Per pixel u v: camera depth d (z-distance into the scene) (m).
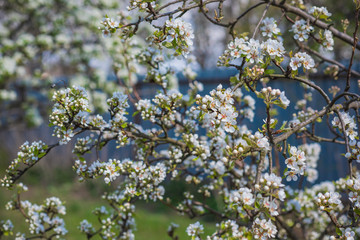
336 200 1.41
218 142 2.13
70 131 1.73
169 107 1.99
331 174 5.78
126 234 2.24
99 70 4.98
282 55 1.53
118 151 7.36
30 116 5.64
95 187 7.14
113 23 1.64
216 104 1.44
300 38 1.99
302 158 1.42
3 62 4.76
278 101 1.39
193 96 2.38
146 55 2.31
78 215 5.78
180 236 4.69
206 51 11.48
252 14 8.70
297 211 2.49
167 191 6.07
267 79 2.28
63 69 6.45
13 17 5.38
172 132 6.12
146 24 4.24
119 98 1.84
